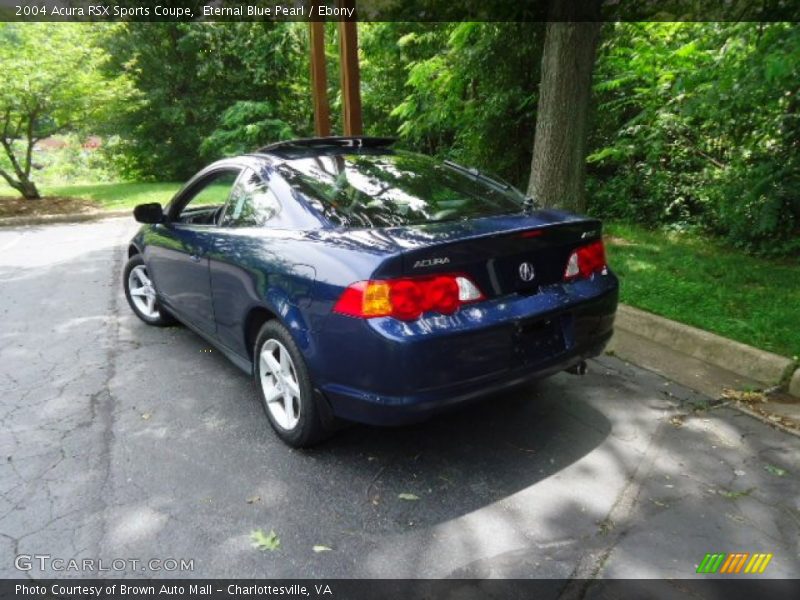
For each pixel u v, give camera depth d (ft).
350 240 8.52
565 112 19.90
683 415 10.47
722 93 16.58
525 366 8.54
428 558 7.16
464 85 30.99
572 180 20.42
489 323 8.05
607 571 6.88
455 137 36.29
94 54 40.86
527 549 7.28
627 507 8.03
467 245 7.95
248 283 10.00
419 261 7.70
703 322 13.53
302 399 9.02
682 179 24.04
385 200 9.84
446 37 35.83
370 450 9.57
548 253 8.98
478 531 7.62
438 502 8.23
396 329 7.63
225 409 11.07
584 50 19.57
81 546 7.46
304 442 9.38
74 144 72.64
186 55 58.70
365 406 8.14
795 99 18.13
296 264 8.91
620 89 25.72
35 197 40.81
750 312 14.16
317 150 11.72
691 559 7.04
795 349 11.89
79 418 10.76
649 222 25.30
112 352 13.98
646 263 19.02
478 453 9.43
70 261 23.80
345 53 23.20
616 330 14.52
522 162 30.01
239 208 11.18
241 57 57.36
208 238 11.44
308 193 9.95
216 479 8.84
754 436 9.74
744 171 20.12
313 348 8.55
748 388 11.33
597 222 9.57
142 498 8.39
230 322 11.03
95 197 42.83
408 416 7.92
